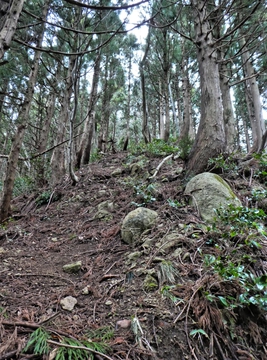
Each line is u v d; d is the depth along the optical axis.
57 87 8.76
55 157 6.99
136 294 1.89
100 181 5.75
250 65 7.41
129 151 8.97
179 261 2.14
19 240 3.51
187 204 3.21
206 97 4.15
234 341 1.50
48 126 9.01
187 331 1.52
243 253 2.07
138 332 1.52
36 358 1.30
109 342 1.46
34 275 2.39
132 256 2.43
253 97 7.24
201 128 4.09
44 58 8.15
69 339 1.44
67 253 2.95
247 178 3.74
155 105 18.44
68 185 6.02
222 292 1.72
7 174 4.59
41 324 1.58
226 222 2.37
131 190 4.51
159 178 4.57
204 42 4.36
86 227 3.65
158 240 2.54
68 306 1.84
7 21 1.70
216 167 3.68
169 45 9.30
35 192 6.30
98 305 1.86
